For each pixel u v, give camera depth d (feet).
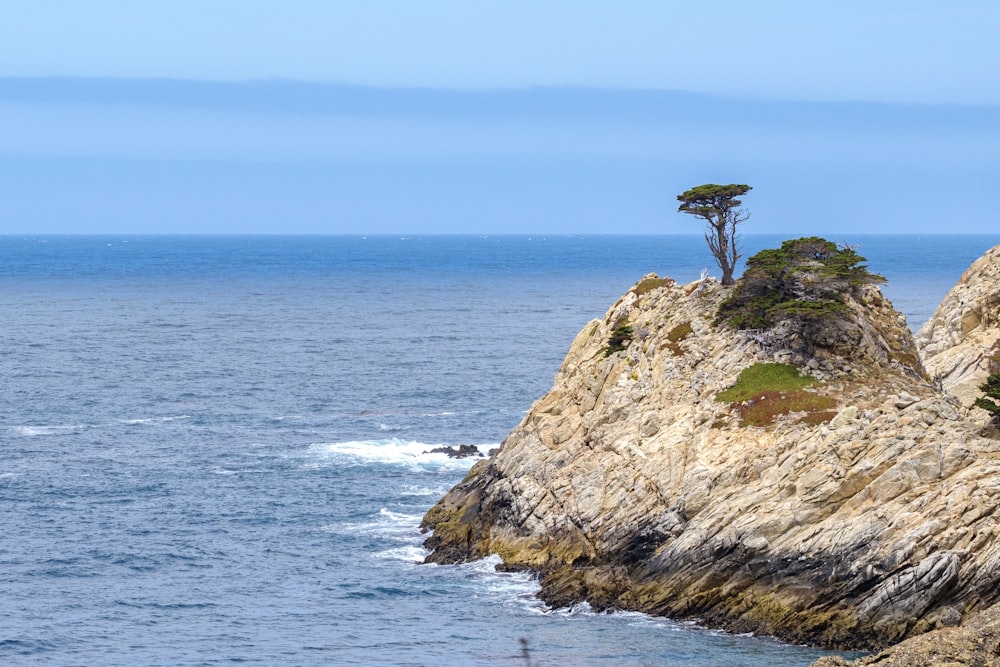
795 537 470.80
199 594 529.86
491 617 494.18
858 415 506.48
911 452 476.95
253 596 527.81
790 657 435.94
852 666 372.17
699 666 429.38
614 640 459.32
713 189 636.89
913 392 560.61
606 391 594.24
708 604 476.54
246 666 448.24
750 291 615.98
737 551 478.59
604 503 534.37
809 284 607.37
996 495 444.14
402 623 490.49
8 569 558.56
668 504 515.50
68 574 554.87
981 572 431.02
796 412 535.60
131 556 579.89
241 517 643.45
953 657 368.07
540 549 548.72
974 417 535.60
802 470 490.08
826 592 453.17
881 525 454.81
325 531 620.08
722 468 513.04
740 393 555.69
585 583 510.17
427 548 590.96
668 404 570.05
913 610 436.35
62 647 467.52
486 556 565.53
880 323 609.83
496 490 584.81
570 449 579.07
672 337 606.96
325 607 511.81
